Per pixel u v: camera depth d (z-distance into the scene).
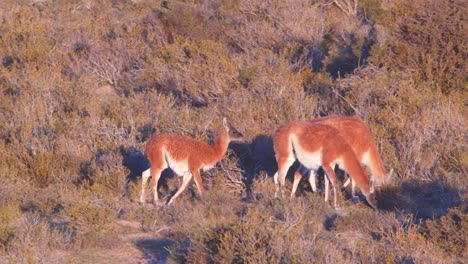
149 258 31.92
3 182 41.31
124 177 43.41
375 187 39.62
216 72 55.94
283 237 30.22
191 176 42.25
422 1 57.25
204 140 46.66
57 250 32.41
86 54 67.44
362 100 50.03
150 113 52.59
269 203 39.31
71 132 49.41
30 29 72.94
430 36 54.22
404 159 43.66
